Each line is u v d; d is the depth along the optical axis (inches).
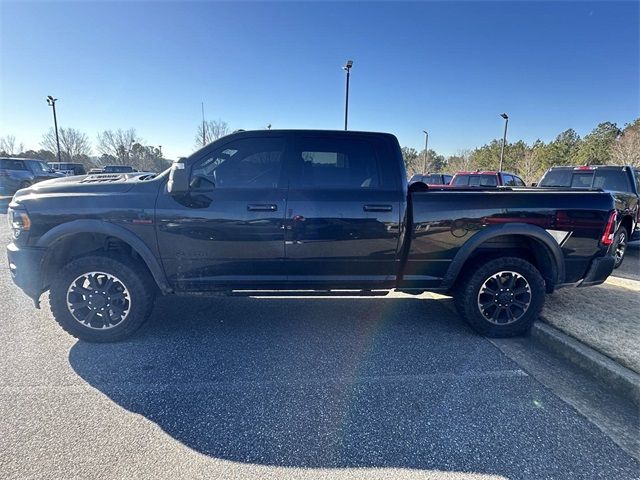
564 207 141.3
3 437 89.0
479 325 145.4
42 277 131.8
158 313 166.7
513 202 139.9
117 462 82.2
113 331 136.1
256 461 83.6
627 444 89.8
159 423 95.3
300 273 138.9
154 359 127.0
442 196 138.5
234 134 135.6
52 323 152.9
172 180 124.2
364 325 157.2
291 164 135.9
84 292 134.3
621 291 189.8
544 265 148.3
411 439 91.0
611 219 143.8
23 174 655.8
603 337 135.6
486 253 150.3
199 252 133.8
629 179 293.4
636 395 106.3
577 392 111.3
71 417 96.7
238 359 128.0
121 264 132.9
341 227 134.5
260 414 99.7
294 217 132.6
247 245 134.0
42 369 119.5
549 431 94.2
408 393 109.9
